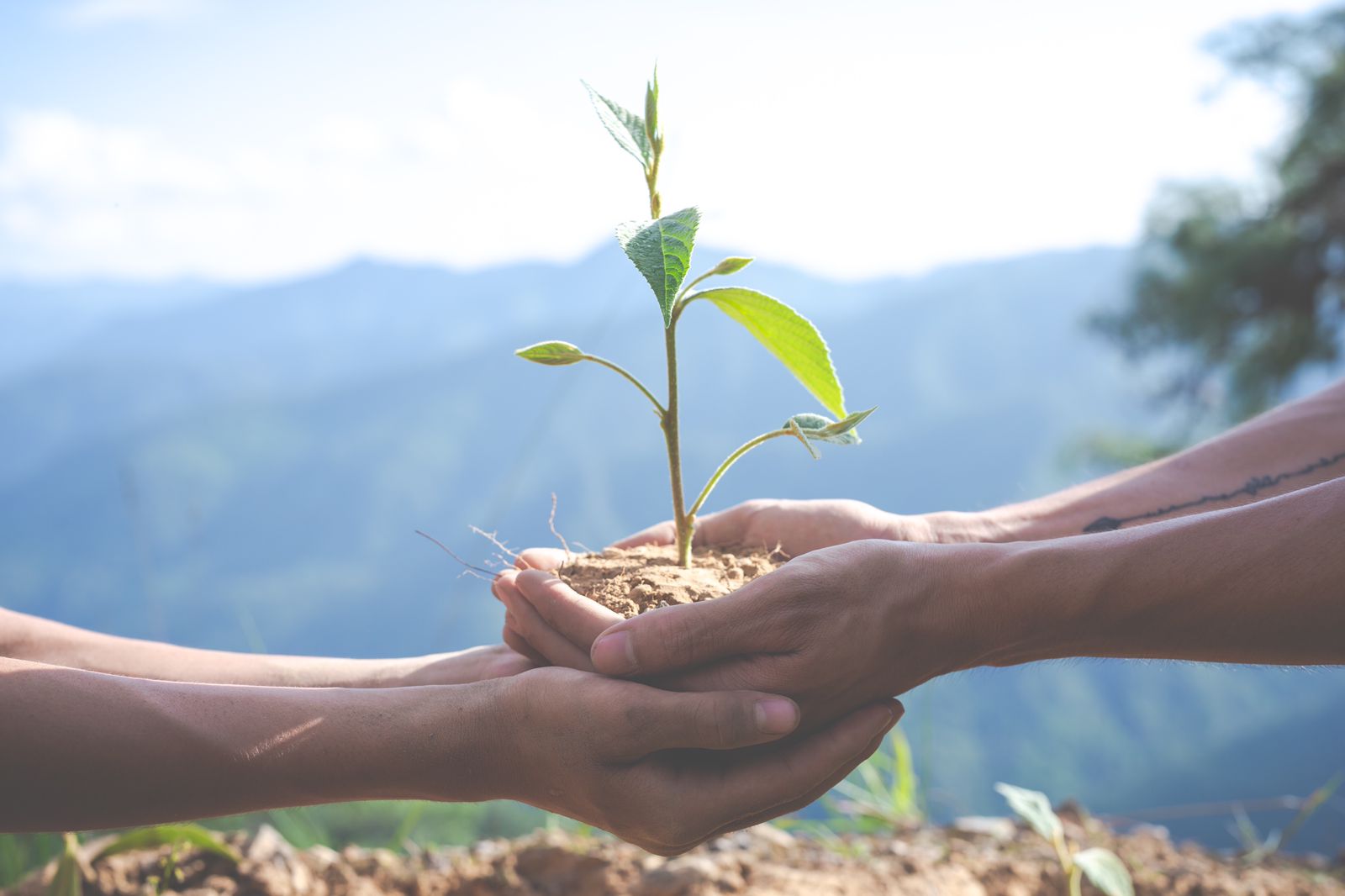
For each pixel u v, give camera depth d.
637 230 0.95
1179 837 26.34
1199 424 12.95
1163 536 0.91
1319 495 0.88
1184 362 12.81
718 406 110.56
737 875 1.56
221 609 83.50
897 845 1.82
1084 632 0.94
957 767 55.25
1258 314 12.11
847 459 101.12
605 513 96.94
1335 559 0.84
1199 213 12.34
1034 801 1.51
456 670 1.23
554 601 1.03
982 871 1.69
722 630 0.91
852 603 0.92
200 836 1.48
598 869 1.62
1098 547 0.92
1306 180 11.80
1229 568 0.87
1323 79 11.45
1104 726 62.22
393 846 1.78
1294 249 11.62
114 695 0.88
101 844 1.48
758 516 1.37
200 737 0.88
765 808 0.95
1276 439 1.39
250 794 0.90
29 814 0.85
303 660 1.27
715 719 0.86
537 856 1.64
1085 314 13.35
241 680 1.22
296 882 1.51
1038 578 0.92
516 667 1.20
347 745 0.92
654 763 0.92
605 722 0.88
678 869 1.54
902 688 0.98
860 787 2.24
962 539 1.32
